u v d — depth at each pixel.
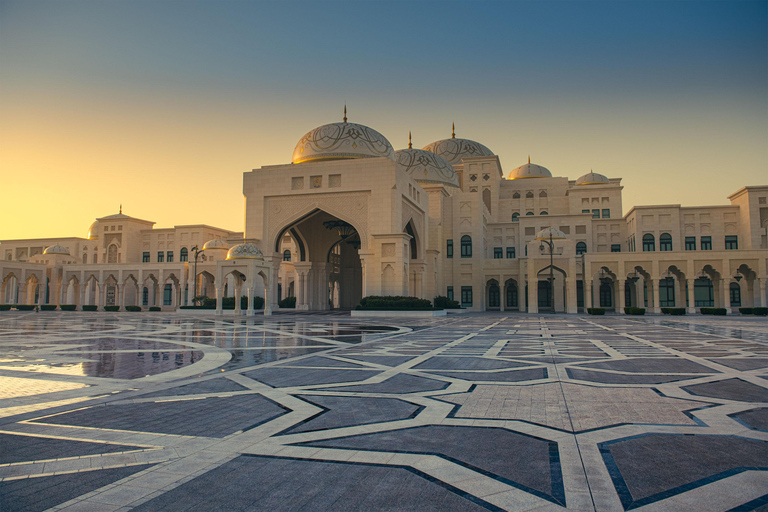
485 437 5.46
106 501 3.85
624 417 6.26
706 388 8.07
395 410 6.70
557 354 12.60
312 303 46.94
